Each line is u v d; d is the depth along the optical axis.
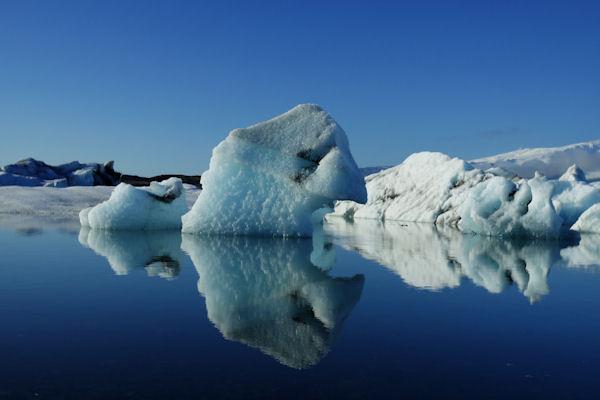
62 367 2.86
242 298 4.95
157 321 3.97
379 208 30.69
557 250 11.23
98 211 14.16
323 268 7.30
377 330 3.81
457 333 3.75
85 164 52.84
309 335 3.63
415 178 30.14
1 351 3.16
